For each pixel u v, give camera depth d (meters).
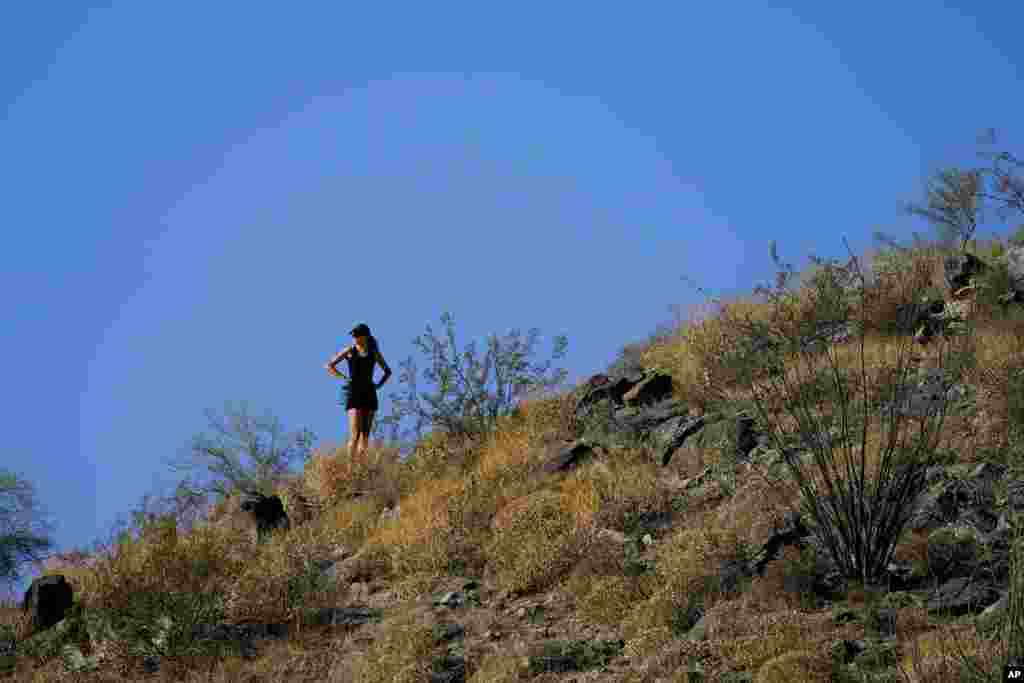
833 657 7.91
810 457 11.21
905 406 11.51
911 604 8.66
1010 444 10.04
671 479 12.45
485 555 12.12
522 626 10.29
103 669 11.09
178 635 11.23
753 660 8.22
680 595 9.62
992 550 8.98
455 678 9.47
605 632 9.76
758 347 12.21
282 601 11.70
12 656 11.65
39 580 12.65
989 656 7.05
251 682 10.30
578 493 12.51
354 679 9.85
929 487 10.15
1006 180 12.52
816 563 9.59
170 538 13.20
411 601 11.39
